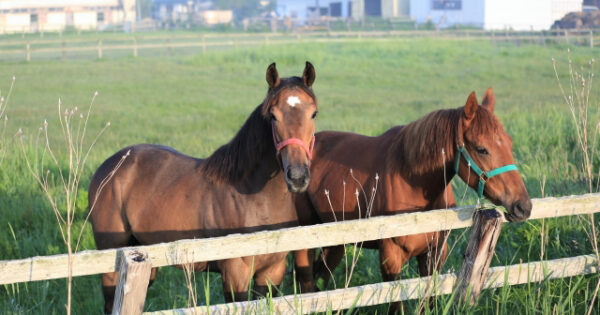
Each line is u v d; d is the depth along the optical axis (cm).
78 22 7806
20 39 4834
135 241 441
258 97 1903
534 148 886
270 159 368
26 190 724
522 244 510
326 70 2633
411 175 408
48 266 286
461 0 6644
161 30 7200
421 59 3011
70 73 2559
